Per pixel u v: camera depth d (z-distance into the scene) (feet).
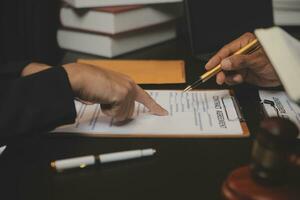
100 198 1.40
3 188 1.46
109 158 1.60
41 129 1.75
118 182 1.49
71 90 1.77
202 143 1.78
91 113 2.06
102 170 1.57
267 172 1.23
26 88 1.76
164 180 1.51
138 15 3.18
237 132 1.86
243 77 2.48
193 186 1.47
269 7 3.42
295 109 2.10
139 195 1.42
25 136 1.75
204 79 2.37
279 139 1.18
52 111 1.72
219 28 3.17
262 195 1.21
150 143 1.78
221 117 2.01
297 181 1.25
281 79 1.24
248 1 3.31
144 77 2.59
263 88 2.45
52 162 1.59
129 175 1.54
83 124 1.94
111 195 1.42
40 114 1.71
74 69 1.86
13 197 1.41
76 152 1.71
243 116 2.03
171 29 3.62
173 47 3.46
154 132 1.86
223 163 1.63
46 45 3.43
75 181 1.50
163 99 2.24
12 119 1.70
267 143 1.20
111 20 2.99
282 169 1.22
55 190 1.45
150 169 1.58
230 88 2.45
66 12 3.23
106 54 3.12
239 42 2.54
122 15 3.04
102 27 3.06
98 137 1.83
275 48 1.32
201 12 3.09
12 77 2.15
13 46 3.39
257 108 2.17
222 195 1.32
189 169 1.58
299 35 3.47
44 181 1.50
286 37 1.38
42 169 1.58
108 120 1.98
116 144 1.77
